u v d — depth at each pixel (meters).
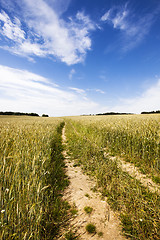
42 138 5.54
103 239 1.93
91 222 2.27
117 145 6.50
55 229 2.11
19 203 1.81
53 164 4.44
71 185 3.62
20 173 2.39
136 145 5.38
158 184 3.28
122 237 1.96
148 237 1.86
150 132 5.59
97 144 7.16
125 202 2.62
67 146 8.41
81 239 1.94
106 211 2.54
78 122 20.23
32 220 1.79
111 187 3.17
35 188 2.25
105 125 10.18
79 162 5.45
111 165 4.25
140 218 2.13
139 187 2.99
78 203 2.81
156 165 4.01
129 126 7.84
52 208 2.49
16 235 1.59
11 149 3.75
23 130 7.04
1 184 1.93
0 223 1.45
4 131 6.45
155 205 2.24
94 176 4.03
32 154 3.40
